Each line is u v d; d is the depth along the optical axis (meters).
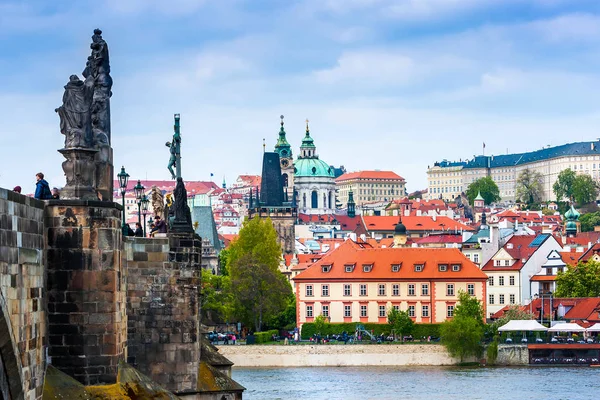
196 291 93.94
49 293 67.00
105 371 67.75
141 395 69.00
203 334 112.75
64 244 67.06
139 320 93.06
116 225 68.25
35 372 62.62
